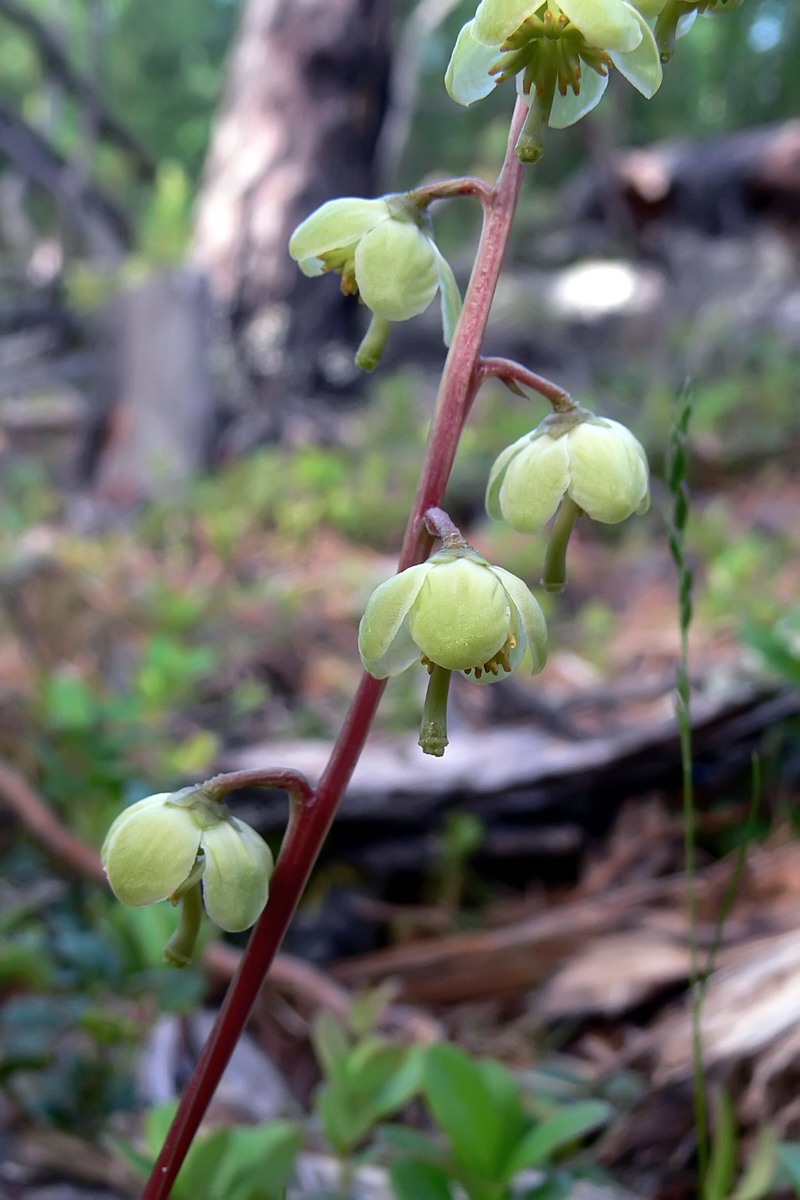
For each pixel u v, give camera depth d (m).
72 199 1.25
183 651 0.46
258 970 0.17
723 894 0.28
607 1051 0.24
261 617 0.53
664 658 0.46
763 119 2.48
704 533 0.62
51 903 0.30
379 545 0.69
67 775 0.31
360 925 0.30
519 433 0.81
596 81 0.17
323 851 0.32
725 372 1.04
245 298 1.03
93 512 0.76
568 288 1.37
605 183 1.63
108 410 0.86
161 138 2.60
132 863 0.16
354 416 1.01
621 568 0.62
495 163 1.38
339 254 0.17
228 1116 0.23
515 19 0.16
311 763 0.35
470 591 0.15
